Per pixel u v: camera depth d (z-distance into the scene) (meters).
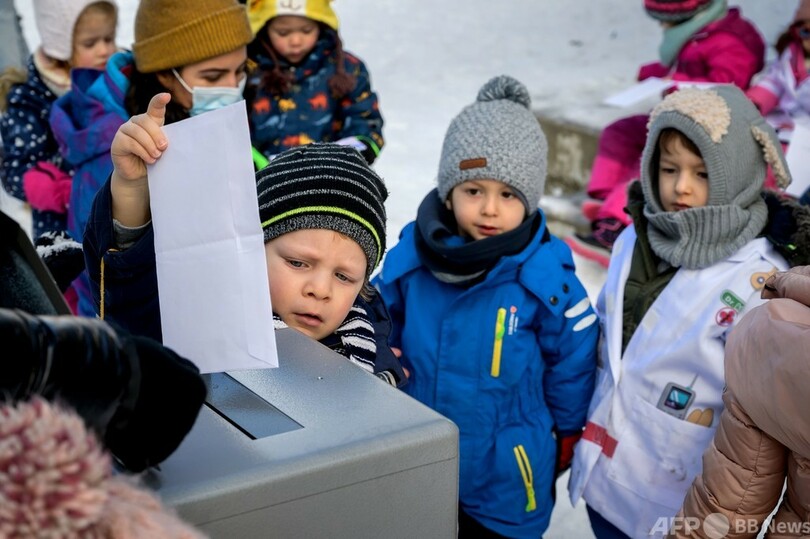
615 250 2.33
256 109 3.26
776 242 2.07
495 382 2.26
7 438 0.60
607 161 4.23
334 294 1.51
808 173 2.92
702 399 2.04
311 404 1.07
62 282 1.85
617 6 7.92
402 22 7.81
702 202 2.15
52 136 3.23
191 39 2.62
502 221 2.31
